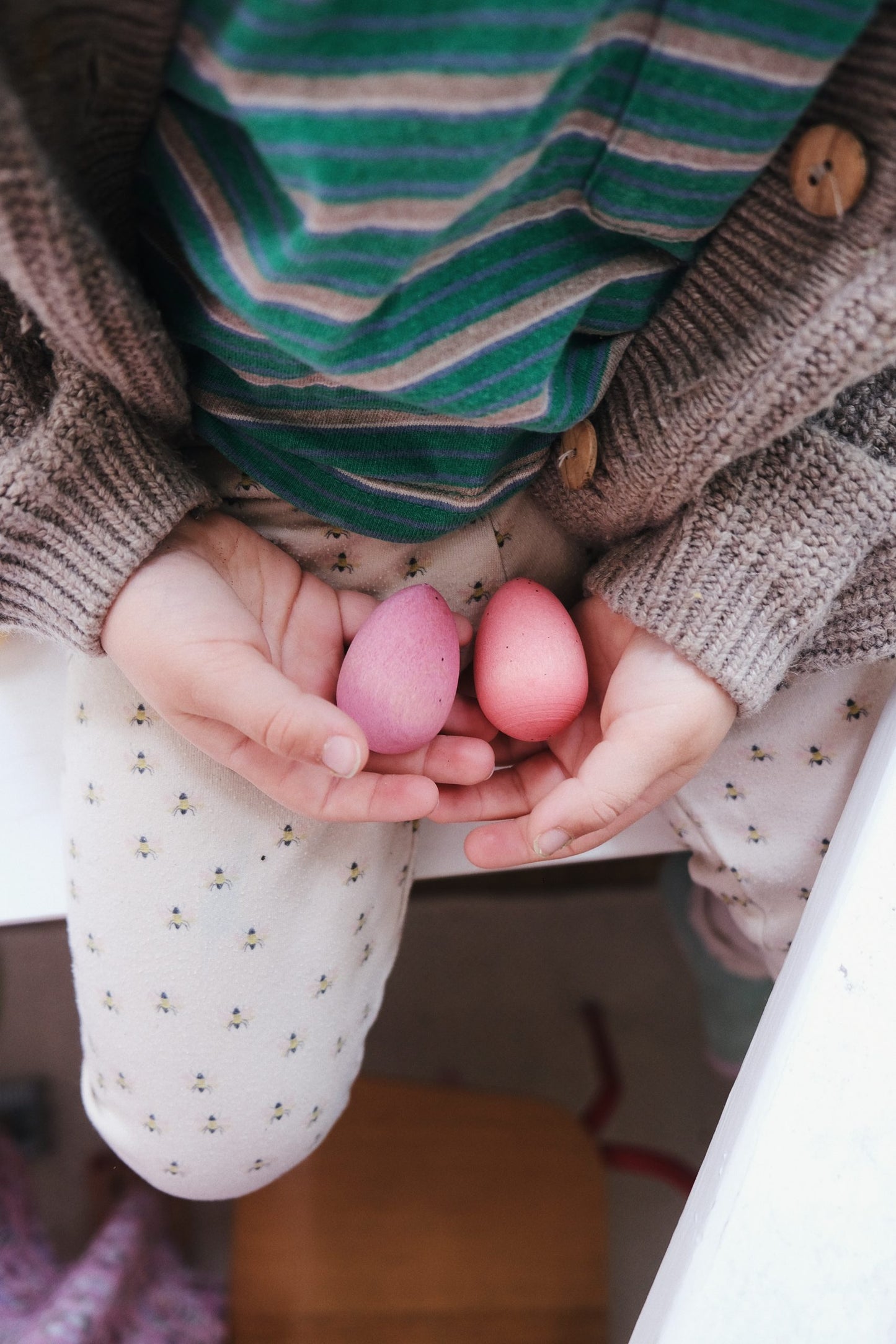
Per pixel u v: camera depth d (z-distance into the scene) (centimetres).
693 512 30
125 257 28
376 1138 55
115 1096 35
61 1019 64
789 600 29
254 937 33
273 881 33
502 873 63
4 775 36
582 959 65
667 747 29
